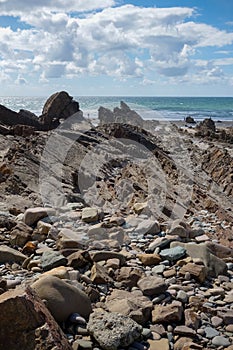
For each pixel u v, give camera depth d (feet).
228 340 10.38
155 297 12.01
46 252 14.17
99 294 11.85
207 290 12.93
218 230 21.04
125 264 14.28
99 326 9.63
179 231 17.31
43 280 10.45
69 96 102.58
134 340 9.68
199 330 10.65
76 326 9.95
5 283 11.19
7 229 16.83
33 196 23.94
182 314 11.18
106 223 18.01
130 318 10.14
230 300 12.34
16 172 28.32
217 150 46.11
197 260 14.46
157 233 17.84
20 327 8.00
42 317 8.23
